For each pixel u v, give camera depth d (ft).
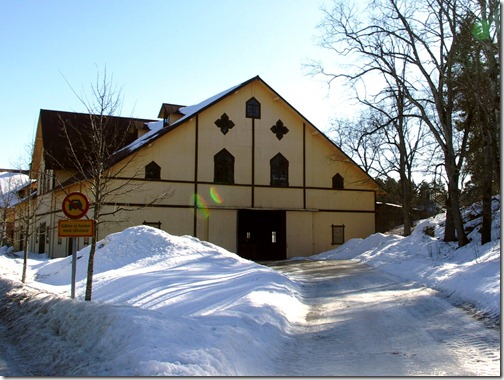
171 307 41.16
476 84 65.10
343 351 28.09
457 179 76.23
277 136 113.91
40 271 71.36
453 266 57.06
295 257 112.27
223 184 107.34
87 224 38.65
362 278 62.49
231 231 107.04
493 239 69.15
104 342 25.02
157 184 100.83
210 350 22.99
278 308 37.65
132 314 26.27
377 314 38.17
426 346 28.50
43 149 115.85
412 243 87.71
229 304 38.45
